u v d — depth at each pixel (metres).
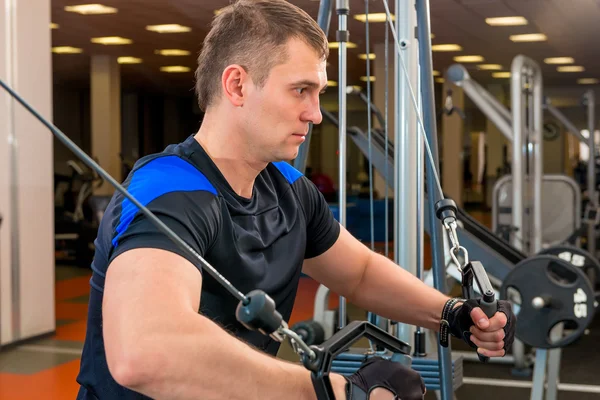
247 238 0.99
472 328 1.10
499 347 1.08
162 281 0.76
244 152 0.97
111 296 0.77
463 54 13.48
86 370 0.98
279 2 0.94
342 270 1.22
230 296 0.97
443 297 1.19
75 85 19.38
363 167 16.84
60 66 15.70
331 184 14.47
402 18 1.84
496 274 3.39
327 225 1.20
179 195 0.87
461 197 15.19
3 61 4.69
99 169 0.66
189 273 0.80
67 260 9.23
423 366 1.87
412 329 1.92
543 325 2.45
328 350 0.72
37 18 4.93
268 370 0.76
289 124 0.94
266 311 0.66
